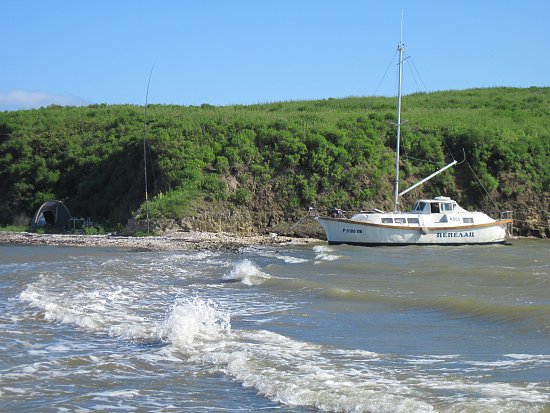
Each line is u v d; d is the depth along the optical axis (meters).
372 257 30.77
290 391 10.22
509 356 12.50
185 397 10.27
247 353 12.62
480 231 37.34
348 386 10.41
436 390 10.20
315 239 40.47
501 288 21.09
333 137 46.91
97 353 12.95
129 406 9.88
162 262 28.55
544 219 45.84
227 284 22.38
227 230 41.78
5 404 9.97
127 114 58.41
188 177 44.03
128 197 46.56
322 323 15.98
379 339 14.16
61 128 56.84
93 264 27.66
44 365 12.10
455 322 15.98
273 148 46.34
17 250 34.50
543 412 9.05
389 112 55.78
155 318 16.42
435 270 25.30
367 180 44.91
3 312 17.12
